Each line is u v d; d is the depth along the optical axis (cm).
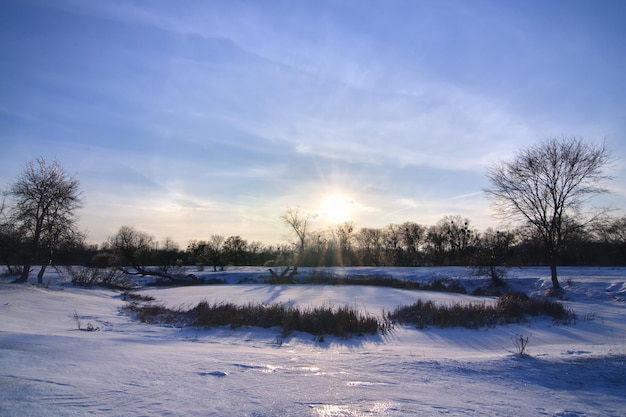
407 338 1549
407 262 8656
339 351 1233
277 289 4006
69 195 3344
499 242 4047
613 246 5797
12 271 4169
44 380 627
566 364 916
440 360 970
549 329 1780
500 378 820
